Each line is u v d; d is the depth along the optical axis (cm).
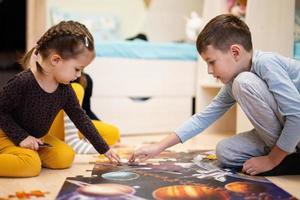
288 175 116
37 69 116
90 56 115
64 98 122
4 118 116
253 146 119
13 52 253
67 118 146
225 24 112
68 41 111
